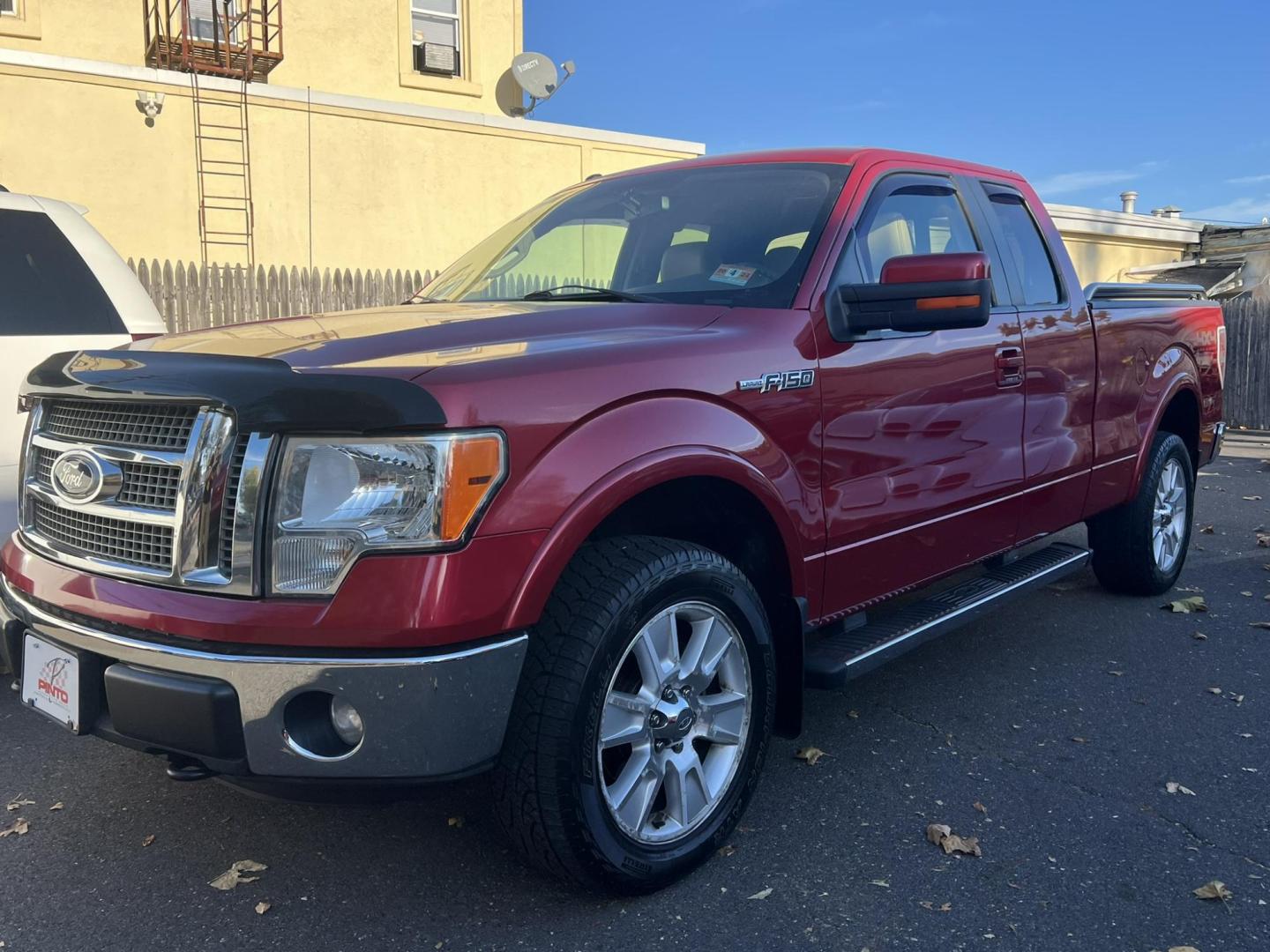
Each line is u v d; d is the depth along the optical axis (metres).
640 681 2.58
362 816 2.99
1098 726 3.67
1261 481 9.41
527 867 2.70
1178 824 2.96
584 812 2.35
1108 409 4.53
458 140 12.66
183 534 2.22
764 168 3.64
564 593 2.38
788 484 2.84
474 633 2.16
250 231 11.35
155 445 2.32
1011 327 3.82
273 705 2.12
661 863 2.54
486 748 2.23
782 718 3.00
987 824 2.96
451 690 2.14
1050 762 3.37
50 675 2.45
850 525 3.09
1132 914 2.50
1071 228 20.22
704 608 2.65
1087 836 2.89
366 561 2.11
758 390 2.77
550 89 13.90
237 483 2.18
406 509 2.12
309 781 2.16
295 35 13.14
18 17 11.39
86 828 2.91
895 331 3.20
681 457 2.50
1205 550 6.49
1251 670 4.26
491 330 2.65
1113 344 4.54
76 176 10.45
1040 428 4.01
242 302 10.20
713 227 3.42
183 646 2.19
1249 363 14.32
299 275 10.56
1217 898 2.56
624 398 2.46
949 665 4.32
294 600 2.14
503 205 13.09
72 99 10.35
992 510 3.77
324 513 2.13
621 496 2.37
